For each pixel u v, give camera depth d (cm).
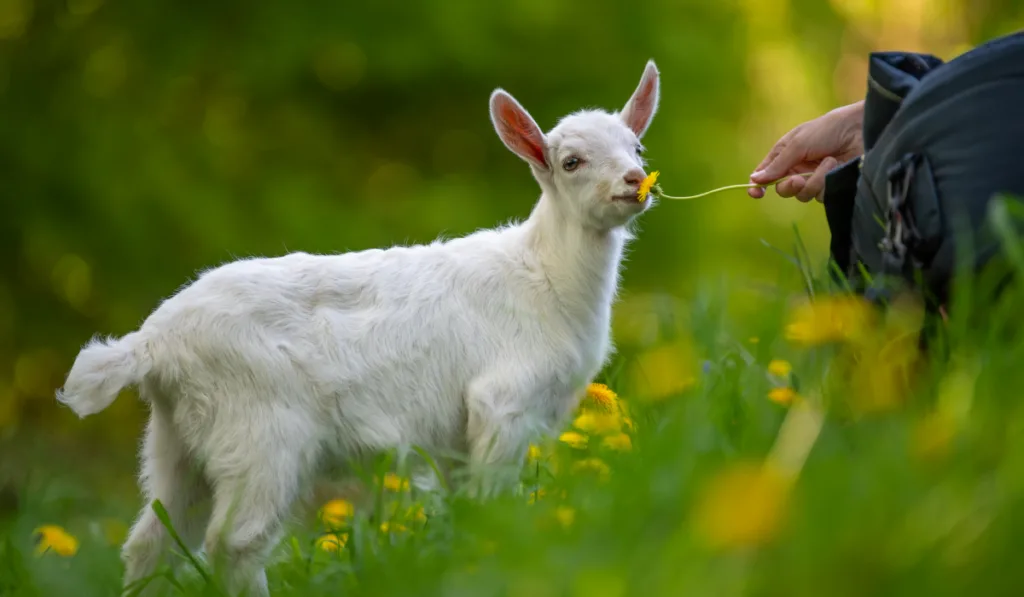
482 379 846
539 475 711
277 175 2155
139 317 2094
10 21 2167
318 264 833
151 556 779
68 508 1359
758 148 2509
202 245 2058
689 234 2275
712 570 394
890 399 545
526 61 2288
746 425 605
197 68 2167
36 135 2053
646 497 488
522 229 914
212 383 768
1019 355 483
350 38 2194
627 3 2309
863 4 2758
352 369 806
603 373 981
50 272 2155
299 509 808
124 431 2208
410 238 2105
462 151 2305
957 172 597
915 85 678
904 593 363
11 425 2089
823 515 399
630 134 920
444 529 604
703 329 923
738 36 2380
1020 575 358
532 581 439
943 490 406
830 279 739
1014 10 2720
